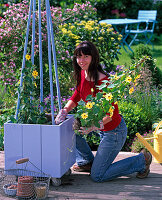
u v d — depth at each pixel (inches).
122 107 207.6
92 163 151.3
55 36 231.3
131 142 198.7
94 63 130.6
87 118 125.5
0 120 190.5
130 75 132.0
